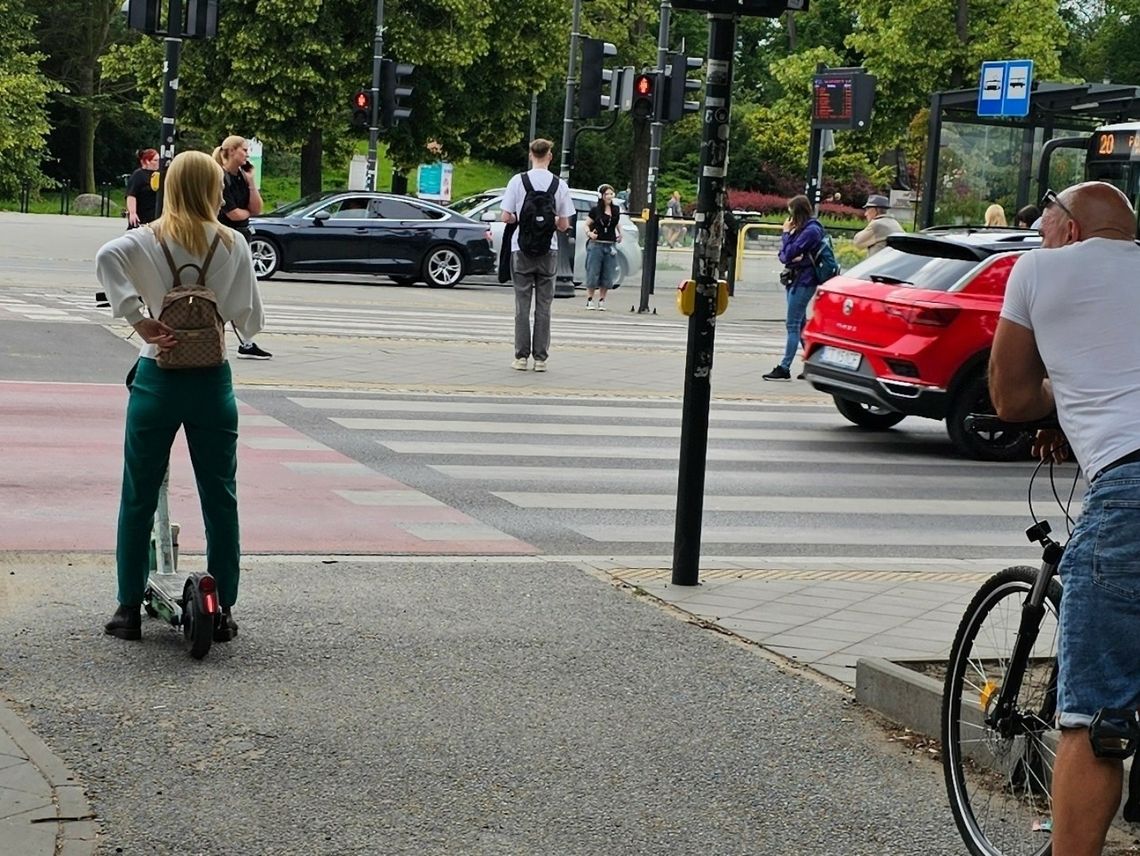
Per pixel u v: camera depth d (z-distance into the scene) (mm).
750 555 10664
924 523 12203
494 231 34625
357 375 18125
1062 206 5023
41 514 10242
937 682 6785
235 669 7262
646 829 5625
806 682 7422
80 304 23344
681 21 91500
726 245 9125
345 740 6391
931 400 15492
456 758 6250
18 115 67062
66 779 5758
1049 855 5102
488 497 11898
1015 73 31375
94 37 75750
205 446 7492
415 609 8484
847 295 16156
